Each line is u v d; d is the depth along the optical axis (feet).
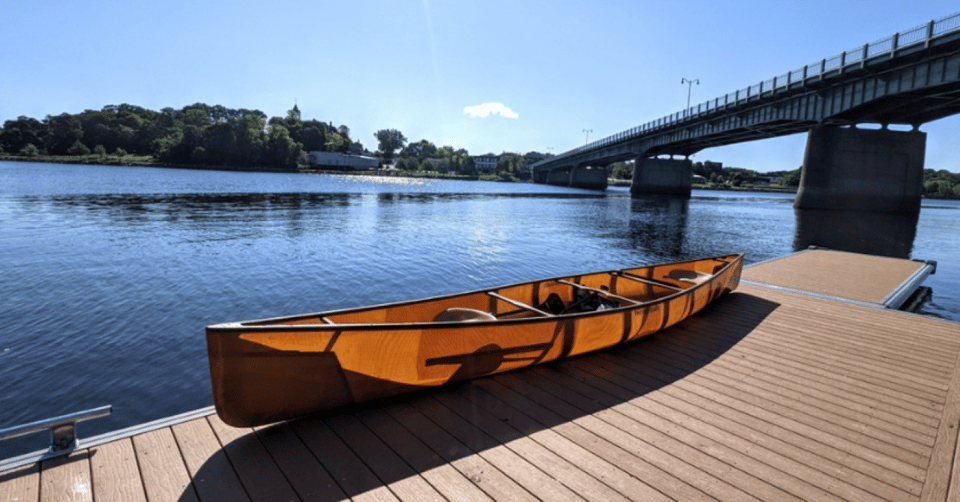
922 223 152.56
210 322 37.14
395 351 16.03
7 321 35.37
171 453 13.07
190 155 423.64
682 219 150.30
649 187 306.35
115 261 55.47
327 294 46.85
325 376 14.94
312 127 568.00
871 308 31.83
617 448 14.21
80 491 11.27
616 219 142.00
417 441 14.17
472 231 99.91
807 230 125.39
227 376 13.30
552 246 84.99
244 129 433.48
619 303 26.25
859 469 13.55
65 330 34.14
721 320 28.55
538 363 20.12
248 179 291.38
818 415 16.76
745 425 15.89
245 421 13.94
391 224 104.58
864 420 16.47
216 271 53.16
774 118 169.37
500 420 15.62
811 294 35.63
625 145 301.84
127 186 179.42
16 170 263.08
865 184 167.53
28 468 11.96
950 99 131.85
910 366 21.68
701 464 13.53
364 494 11.70
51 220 84.79
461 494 11.83
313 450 13.53
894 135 165.37
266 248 68.13
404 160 635.25
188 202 130.21
